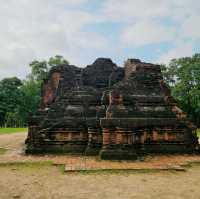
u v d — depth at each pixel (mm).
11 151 13531
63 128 12680
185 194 6668
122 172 8914
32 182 7809
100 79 15352
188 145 12445
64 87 14906
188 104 41156
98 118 12266
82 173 8789
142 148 12023
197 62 39844
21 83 56000
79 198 6379
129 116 11586
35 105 53781
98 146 12000
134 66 13586
